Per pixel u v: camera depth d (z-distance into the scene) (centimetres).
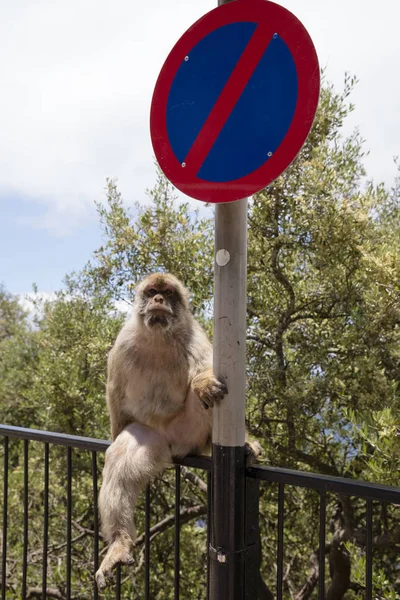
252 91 194
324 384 623
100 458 834
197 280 720
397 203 764
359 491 192
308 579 752
